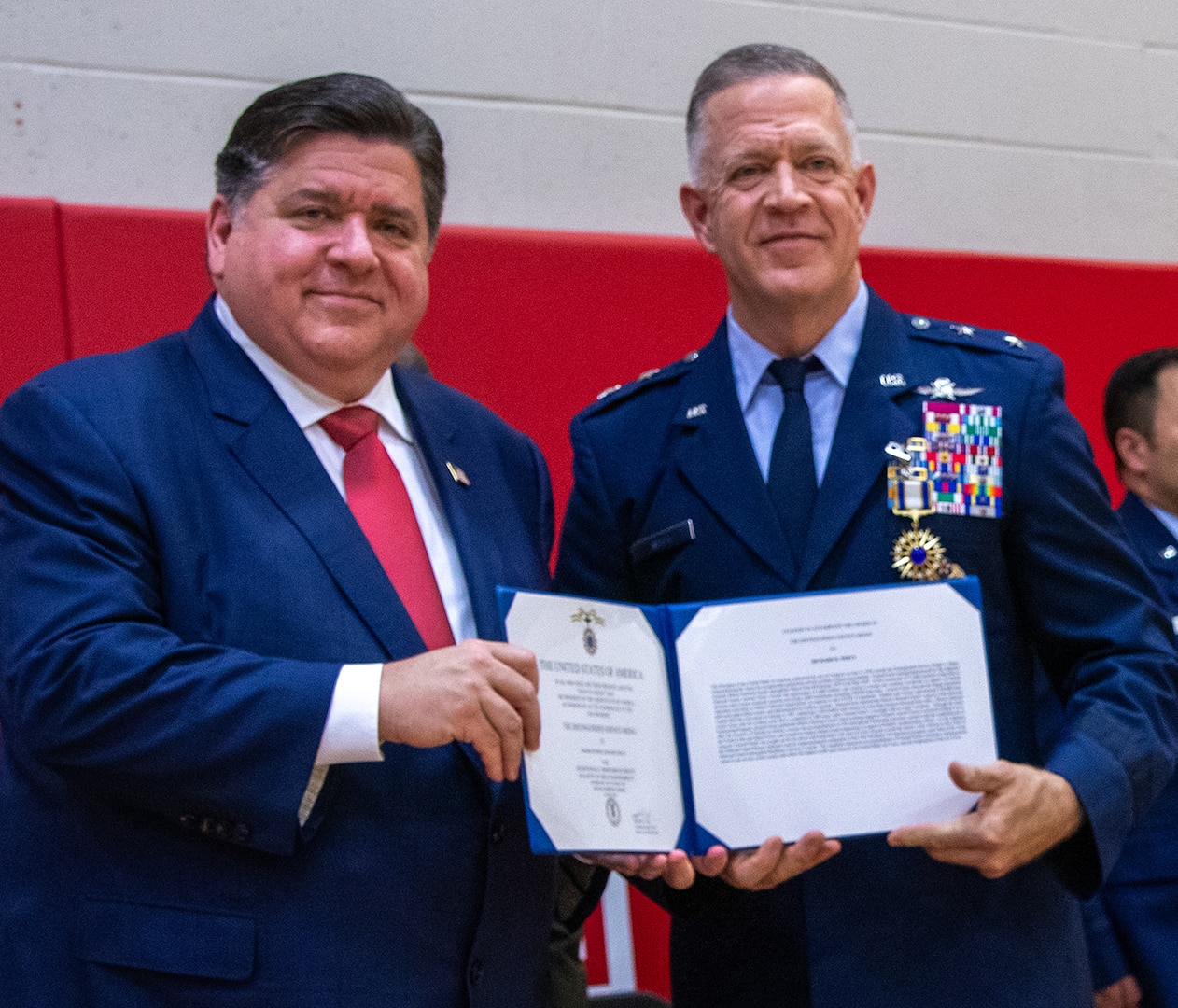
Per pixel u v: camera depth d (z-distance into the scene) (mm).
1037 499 2051
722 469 2143
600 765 1823
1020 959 1956
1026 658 2094
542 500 2246
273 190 1941
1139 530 3166
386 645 1812
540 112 3879
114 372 1911
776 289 2111
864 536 2053
